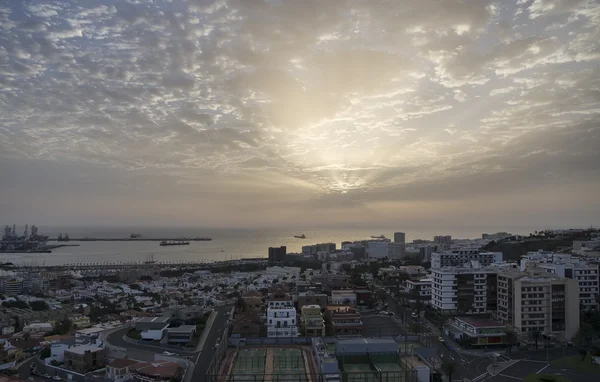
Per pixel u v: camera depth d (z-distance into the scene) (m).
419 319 164.00
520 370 109.81
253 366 103.56
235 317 171.88
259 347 122.06
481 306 161.25
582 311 150.62
